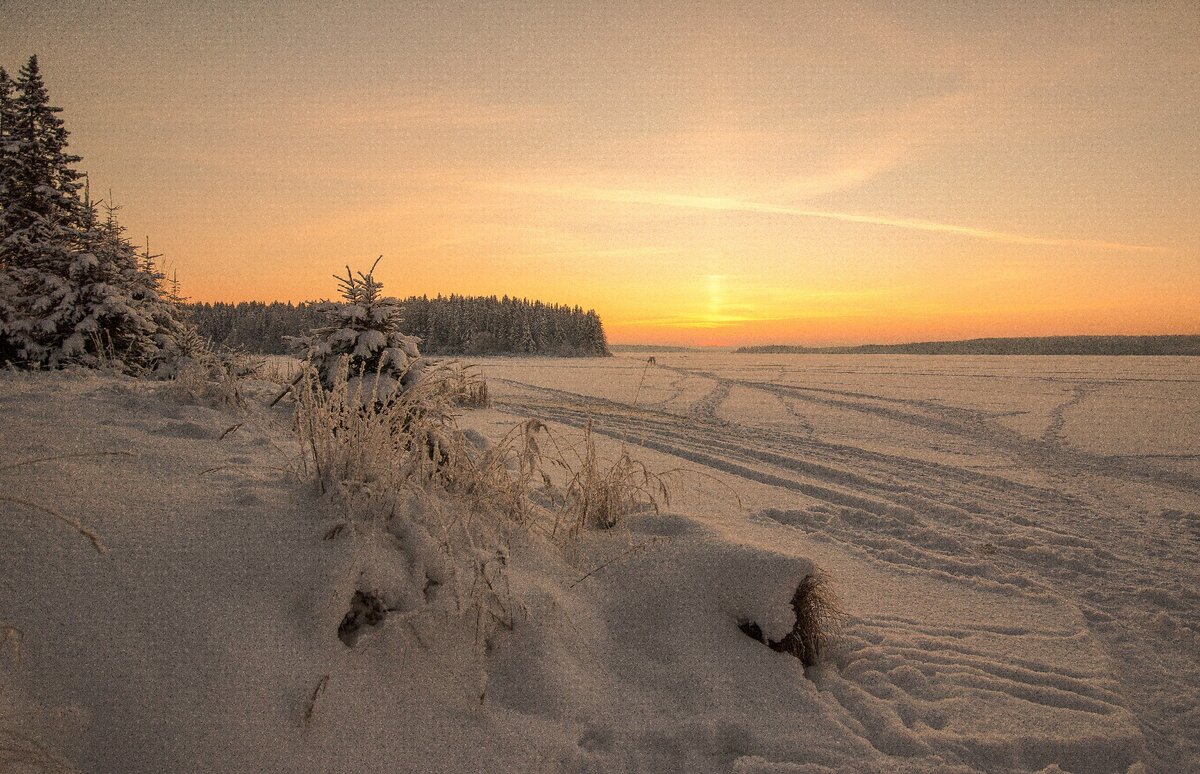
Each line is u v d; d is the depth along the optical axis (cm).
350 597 241
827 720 268
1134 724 296
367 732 206
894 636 369
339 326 791
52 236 1077
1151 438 1346
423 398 367
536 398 2083
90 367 905
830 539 568
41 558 207
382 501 289
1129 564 555
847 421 1623
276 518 269
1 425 334
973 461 1077
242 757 179
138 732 173
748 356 10269
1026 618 425
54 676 176
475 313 10281
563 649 278
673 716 262
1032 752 271
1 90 1378
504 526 344
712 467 902
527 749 226
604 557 355
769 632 311
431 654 242
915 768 248
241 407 644
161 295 1088
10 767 151
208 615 211
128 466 299
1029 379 3466
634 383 3019
